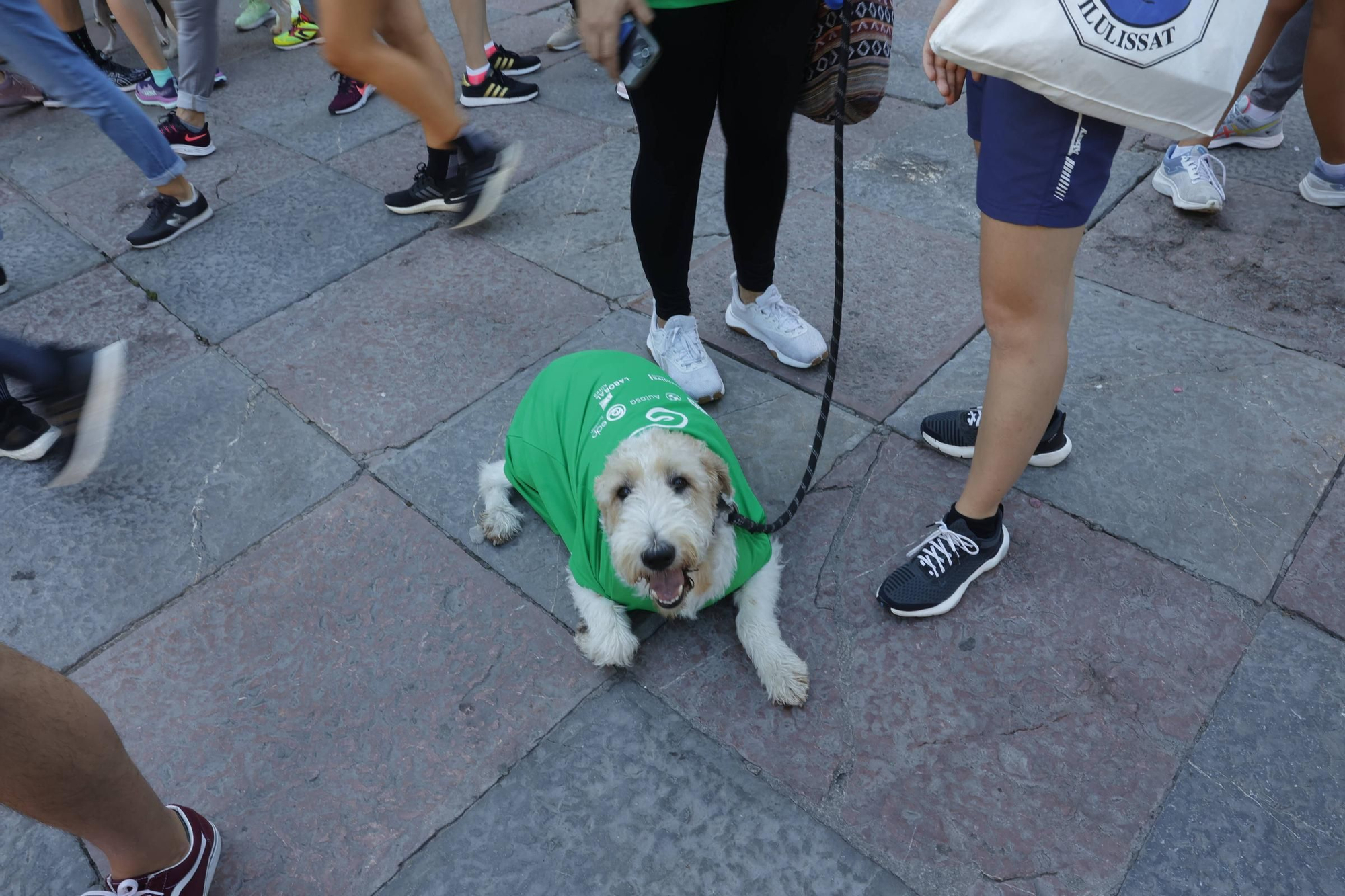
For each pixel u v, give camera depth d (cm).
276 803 209
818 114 273
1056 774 202
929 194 419
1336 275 342
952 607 238
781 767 209
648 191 278
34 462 311
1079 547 252
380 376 338
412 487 291
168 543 277
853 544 262
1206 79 161
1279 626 227
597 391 253
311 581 262
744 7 240
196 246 424
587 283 383
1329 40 329
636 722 221
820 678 227
